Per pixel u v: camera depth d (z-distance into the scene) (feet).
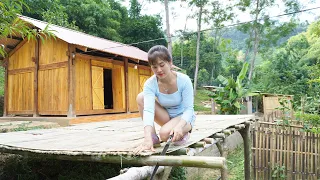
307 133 17.97
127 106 34.73
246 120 18.44
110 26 71.15
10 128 21.04
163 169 8.21
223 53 138.10
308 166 17.87
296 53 86.43
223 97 36.96
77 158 8.39
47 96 29.68
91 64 30.32
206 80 111.75
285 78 70.79
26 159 18.21
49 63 29.71
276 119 22.33
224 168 6.01
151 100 7.81
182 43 109.40
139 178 6.91
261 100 61.93
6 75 34.01
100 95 31.37
